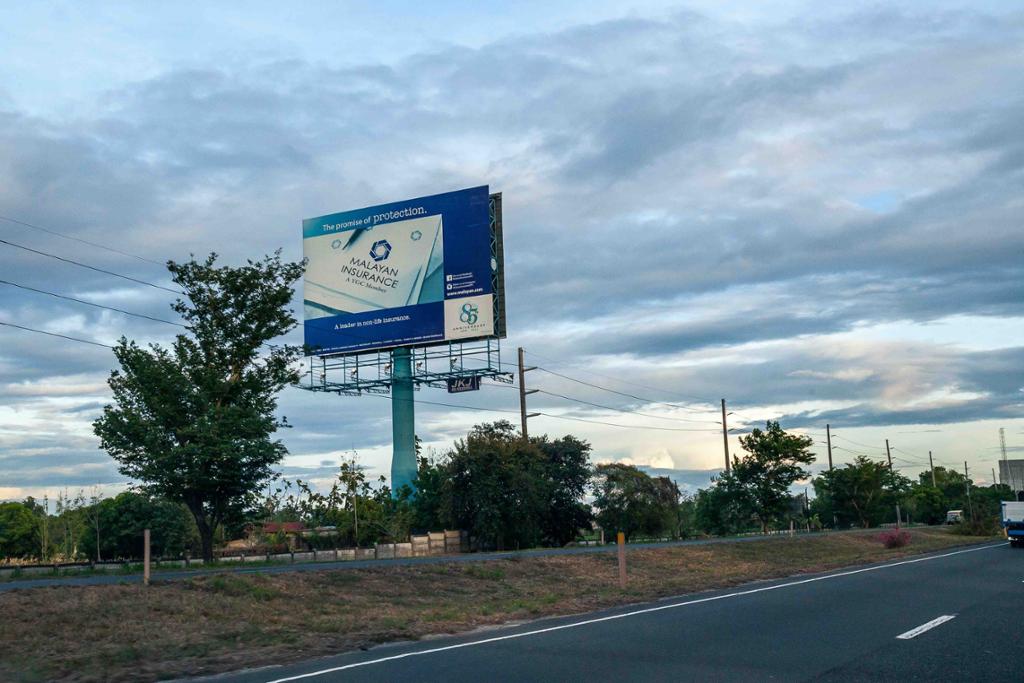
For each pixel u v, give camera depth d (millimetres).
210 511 36469
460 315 52750
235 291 36781
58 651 13414
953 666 10758
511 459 55062
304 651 13328
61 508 70188
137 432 33969
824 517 99438
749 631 14188
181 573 25359
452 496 54344
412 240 54406
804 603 18531
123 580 21406
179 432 34406
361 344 55062
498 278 53812
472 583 26219
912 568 29562
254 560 37875
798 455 69312
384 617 18141
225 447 33531
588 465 62250
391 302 54500
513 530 54625
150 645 13922
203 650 13617
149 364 34594
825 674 10305
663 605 19078
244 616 17703
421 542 51625
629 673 10453
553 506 59750
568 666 10984
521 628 15469
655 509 66438
